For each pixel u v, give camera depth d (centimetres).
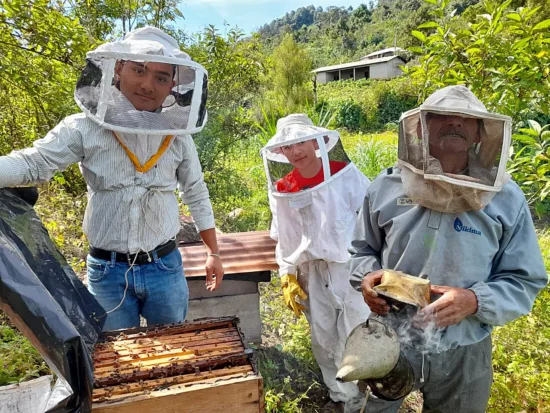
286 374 362
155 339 188
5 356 264
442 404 209
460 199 171
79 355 142
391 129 2605
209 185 843
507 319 178
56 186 625
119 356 174
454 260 181
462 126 164
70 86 494
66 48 452
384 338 169
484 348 198
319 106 2786
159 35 236
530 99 364
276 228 325
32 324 139
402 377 176
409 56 3944
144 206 232
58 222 490
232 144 916
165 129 217
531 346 344
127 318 246
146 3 855
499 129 159
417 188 175
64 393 158
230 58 883
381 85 2864
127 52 201
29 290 140
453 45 370
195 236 459
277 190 310
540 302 376
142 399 149
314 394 342
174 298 252
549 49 346
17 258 146
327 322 308
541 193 318
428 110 164
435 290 177
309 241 292
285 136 287
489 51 349
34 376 250
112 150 224
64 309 178
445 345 183
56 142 216
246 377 162
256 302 373
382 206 202
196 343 184
